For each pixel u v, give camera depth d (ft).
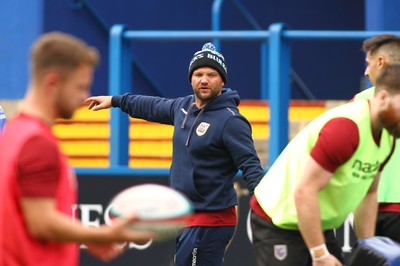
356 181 52.90
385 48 62.80
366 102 52.34
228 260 93.97
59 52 41.78
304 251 56.13
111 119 100.22
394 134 52.19
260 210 57.31
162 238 42.24
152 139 112.98
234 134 70.79
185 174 72.64
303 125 112.16
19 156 41.06
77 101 42.73
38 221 40.91
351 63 140.97
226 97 72.38
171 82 130.11
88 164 112.78
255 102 113.60
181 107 73.82
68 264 43.80
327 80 141.38
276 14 140.56
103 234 40.73
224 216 72.95
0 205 41.37
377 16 109.09
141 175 96.68
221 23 135.03
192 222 72.95
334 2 140.77
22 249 41.47
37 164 41.01
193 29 133.39
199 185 72.38
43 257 42.06
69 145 114.52
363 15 140.46
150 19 129.08
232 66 136.56
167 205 42.16
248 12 139.85
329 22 141.08
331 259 51.96
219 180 72.23
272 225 56.70
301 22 140.77
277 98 98.48
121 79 102.01
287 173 55.83
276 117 98.48
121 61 102.01
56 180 41.55
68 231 40.88
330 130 51.52
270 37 98.84
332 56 141.69
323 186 51.88
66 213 43.01
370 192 58.08
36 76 42.19
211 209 72.33
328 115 53.47
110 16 124.06
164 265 94.84
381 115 51.47
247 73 137.69
